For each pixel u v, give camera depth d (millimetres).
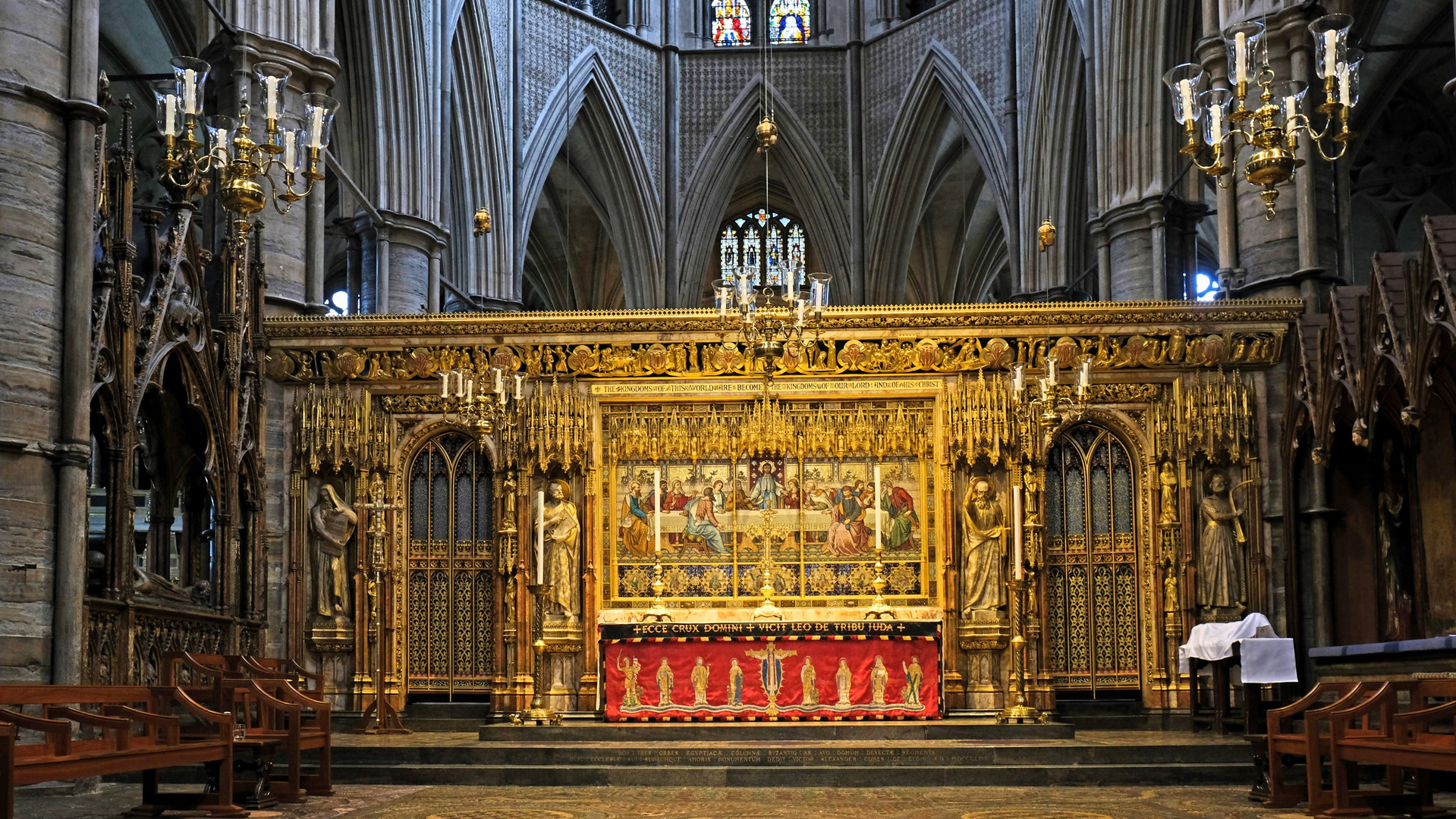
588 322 19172
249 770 13930
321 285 23219
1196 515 19078
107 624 14609
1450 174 37219
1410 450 16625
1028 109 35750
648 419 19375
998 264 46688
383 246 29328
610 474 19312
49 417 13852
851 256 42469
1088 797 13039
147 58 33781
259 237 19328
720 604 19062
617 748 14781
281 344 19375
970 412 18938
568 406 19219
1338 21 10250
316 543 19328
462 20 34219
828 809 12078
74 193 14211
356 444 19328
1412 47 23703
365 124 29438
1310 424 17719
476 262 35969
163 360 16016
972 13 39125
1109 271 29234
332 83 22531
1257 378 19188
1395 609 17250
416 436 19484
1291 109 10438
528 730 16000
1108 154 28719
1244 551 18922
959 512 19062
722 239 47750
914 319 19062
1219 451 19000
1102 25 28922
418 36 29828
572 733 16000
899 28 41656
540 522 17344
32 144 13883
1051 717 17641
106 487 14938
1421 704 11414
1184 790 13656
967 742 15516
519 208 37719
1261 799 12555
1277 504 18969
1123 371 19234
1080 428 19453
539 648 17906
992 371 19172
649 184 42219
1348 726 12508
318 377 19469
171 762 10781
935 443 19125
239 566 18453
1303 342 18141
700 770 14234
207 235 21188
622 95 41594
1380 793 11648
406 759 14953
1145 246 28094
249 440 18562
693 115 43188
